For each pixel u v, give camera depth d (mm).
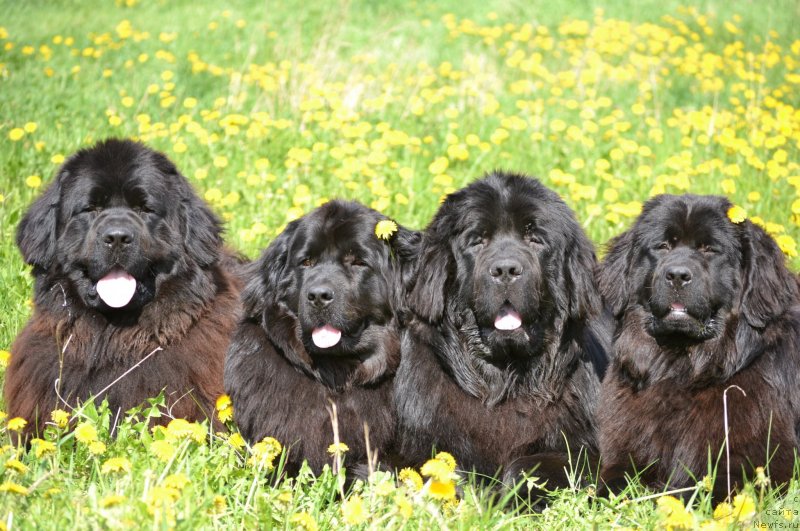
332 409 7117
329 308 6992
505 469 7023
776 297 7059
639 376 7359
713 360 7090
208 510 5391
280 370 7297
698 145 14406
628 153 13516
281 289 7402
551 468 6805
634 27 24969
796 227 11086
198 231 7902
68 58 20531
